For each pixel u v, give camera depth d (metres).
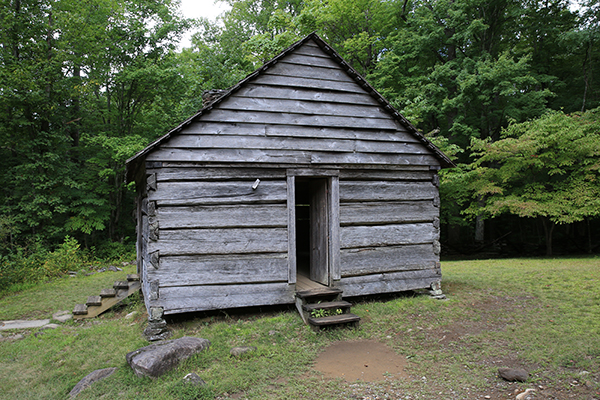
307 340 5.81
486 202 15.73
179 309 6.27
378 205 7.75
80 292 10.00
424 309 7.09
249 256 6.73
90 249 17.25
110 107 18.36
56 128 16.27
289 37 17.06
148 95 18.62
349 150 7.45
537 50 21.45
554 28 19.78
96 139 16.00
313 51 7.45
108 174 16.75
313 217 8.16
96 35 16.20
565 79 21.98
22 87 14.23
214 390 4.32
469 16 20.03
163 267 6.28
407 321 6.56
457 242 21.77
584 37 17.47
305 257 12.06
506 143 14.15
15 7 14.88
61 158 16.31
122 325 6.79
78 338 6.21
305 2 19.02
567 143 13.73
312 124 7.25
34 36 15.16
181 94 18.16
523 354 5.00
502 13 20.00
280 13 17.94
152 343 5.61
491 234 23.59
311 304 6.54
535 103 18.61
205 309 6.39
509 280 9.13
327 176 7.39
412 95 18.53
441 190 16.12
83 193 16.34
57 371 5.00
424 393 4.22
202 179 6.59
